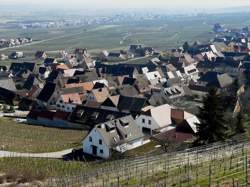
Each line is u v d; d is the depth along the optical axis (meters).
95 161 86.44
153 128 114.06
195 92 162.62
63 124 127.38
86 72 187.62
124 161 68.81
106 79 180.75
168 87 158.50
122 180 54.91
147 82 179.75
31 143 102.56
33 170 76.69
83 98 150.88
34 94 161.62
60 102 146.25
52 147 98.81
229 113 101.69
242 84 155.62
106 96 147.75
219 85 163.50
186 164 57.62
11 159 86.25
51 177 67.62
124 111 130.75
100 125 94.50
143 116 115.69
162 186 49.41
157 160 62.72
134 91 159.62
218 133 73.44
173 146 89.06
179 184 49.09
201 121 75.06
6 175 70.06
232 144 67.12
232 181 47.72
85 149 95.25
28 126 124.19
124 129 97.38
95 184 55.88
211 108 73.62
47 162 84.19
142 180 53.28
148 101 132.88
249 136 77.44
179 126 104.50
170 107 121.88
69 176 63.72
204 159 59.16
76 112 127.12
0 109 151.00
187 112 121.56
